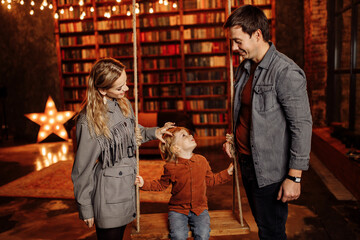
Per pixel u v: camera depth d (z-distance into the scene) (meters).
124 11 8.12
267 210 1.83
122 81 1.72
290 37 7.77
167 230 2.01
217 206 3.78
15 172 5.57
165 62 8.23
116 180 1.78
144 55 8.23
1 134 8.84
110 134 1.74
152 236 1.97
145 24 8.09
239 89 1.92
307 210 3.48
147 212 3.65
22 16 8.42
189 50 8.11
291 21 7.73
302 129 1.60
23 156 6.77
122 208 1.79
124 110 1.86
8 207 3.92
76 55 8.51
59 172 5.37
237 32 1.68
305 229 3.03
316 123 6.54
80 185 1.73
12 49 8.73
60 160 6.32
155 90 8.33
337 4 6.12
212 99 8.36
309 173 4.82
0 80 8.88
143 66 8.34
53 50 8.55
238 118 1.99
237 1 7.80
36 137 8.84
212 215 2.24
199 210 2.08
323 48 6.35
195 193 2.07
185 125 6.10
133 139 1.90
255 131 1.73
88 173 1.73
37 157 6.65
